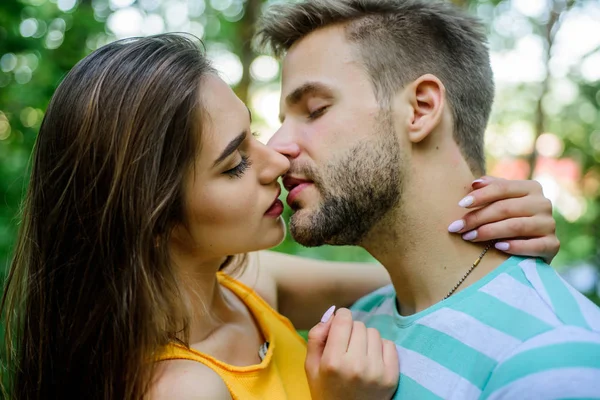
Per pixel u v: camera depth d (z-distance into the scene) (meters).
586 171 6.25
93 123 1.27
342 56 1.58
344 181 1.53
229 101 1.36
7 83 3.10
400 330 1.45
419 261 1.52
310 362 1.34
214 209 1.35
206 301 1.45
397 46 1.58
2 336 1.77
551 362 1.11
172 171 1.28
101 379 1.28
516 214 1.41
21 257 1.44
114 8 3.69
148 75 1.27
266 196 1.44
